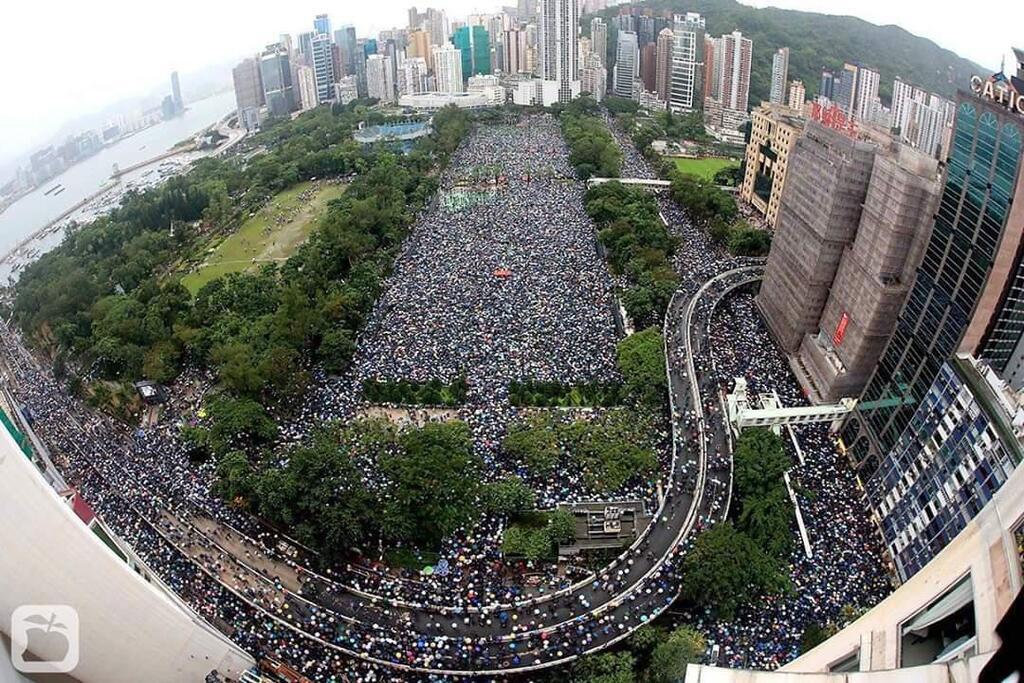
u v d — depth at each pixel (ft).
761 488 524.52
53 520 328.70
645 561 478.59
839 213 655.76
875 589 466.29
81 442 631.56
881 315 595.88
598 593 456.86
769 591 451.12
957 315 488.85
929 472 463.83
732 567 444.55
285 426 634.02
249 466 558.56
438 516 505.66
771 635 431.84
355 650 424.46
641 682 413.59
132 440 634.43
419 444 558.97
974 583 158.20
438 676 411.54
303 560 500.74
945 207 510.17
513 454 574.15
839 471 587.27
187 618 391.04
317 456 535.60
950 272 501.56
